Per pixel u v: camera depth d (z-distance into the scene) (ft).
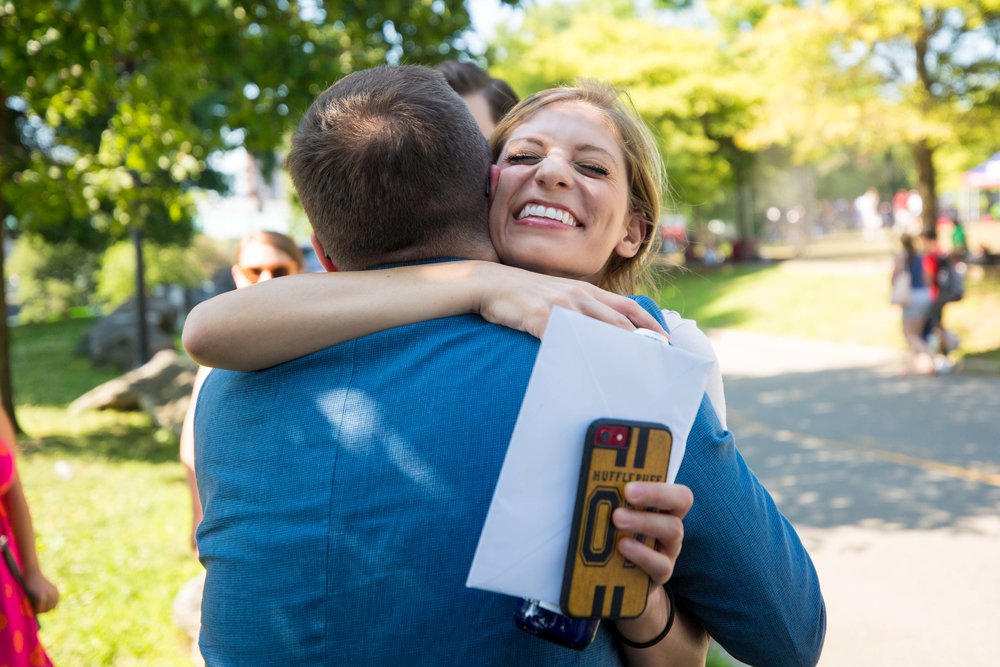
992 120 57.77
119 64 28.04
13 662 7.07
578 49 87.76
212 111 24.53
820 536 19.98
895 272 42.01
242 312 4.32
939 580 17.10
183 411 33.71
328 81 24.00
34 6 23.47
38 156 32.30
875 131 57.93
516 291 4.14
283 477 4.17
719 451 4.13
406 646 3.88
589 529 3.61
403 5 23.21
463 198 4.58
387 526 3.91
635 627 4.24
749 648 4.25
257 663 4.15
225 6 22.56
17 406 39.91
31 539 7.88
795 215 144.87
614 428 3.60
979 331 48.85
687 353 3.78
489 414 3.92
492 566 3.59
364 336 4.24
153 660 13.16
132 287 85.05
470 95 9.01
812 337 55.93
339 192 4.50
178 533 19.63
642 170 5.40
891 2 54.08
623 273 5.88
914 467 25.73
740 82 84.94
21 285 109.91
